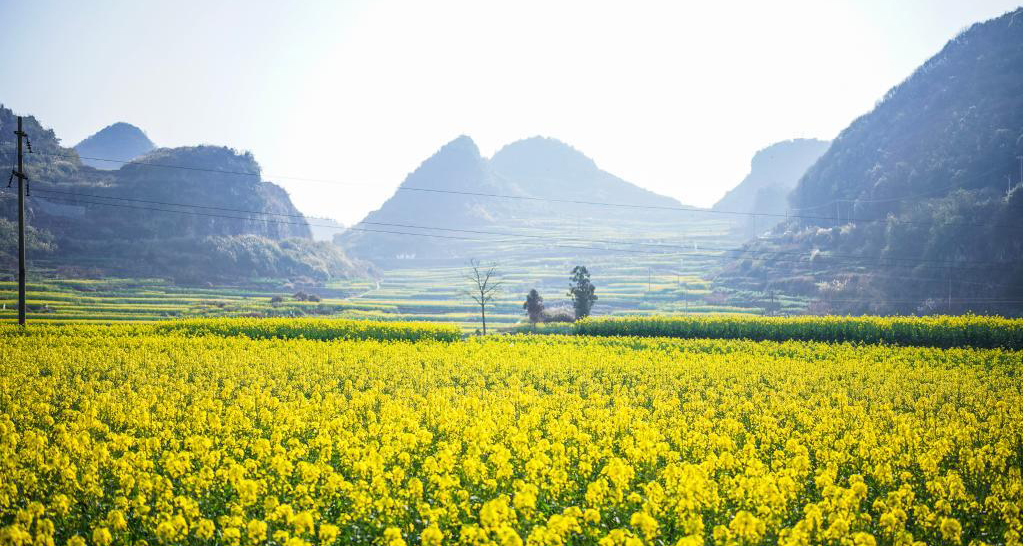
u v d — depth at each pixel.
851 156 197.62
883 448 16.56
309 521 10.98
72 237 171.25
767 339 48.66
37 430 17.91
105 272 149.88
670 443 18.55
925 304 113.38
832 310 120.25
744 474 15.53
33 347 34.88
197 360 31.66
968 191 144.62
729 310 129.62
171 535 11.05
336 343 39.22
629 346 44.47
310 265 196.25
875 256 140.50
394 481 13.10
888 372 31.53
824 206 190.00
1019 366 32.94
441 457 14.13
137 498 12.24
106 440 17.77
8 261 141.38
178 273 160.88
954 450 17.42
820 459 16.30
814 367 32.31
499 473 13.86
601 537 11.70
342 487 12.88
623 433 18.95
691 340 45.75
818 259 149.50
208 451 16.19
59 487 13.62
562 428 17.59
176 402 22.55
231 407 20.80
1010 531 11.88
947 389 26.39
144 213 196.50
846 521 11.34
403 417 19.66
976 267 117.62
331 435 18.16
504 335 51.47
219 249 178.38
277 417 19.64
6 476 13.48
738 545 10.74
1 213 163.62
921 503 13.96
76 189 196.25
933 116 182.88
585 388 28.34
